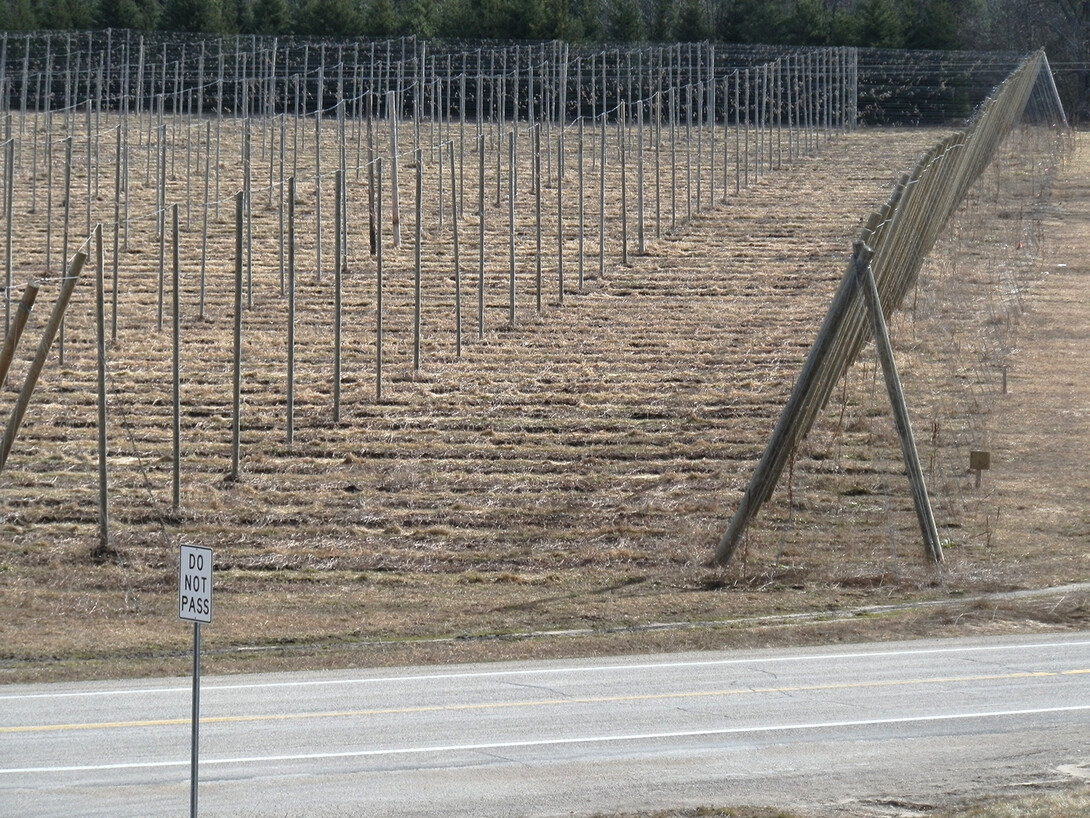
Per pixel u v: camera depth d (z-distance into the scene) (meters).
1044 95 190.75
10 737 39.88
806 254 128.25
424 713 42.03
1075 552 65.44
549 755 37.47
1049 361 100.12
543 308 112.12
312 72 197.25
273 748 38.44
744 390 92.88
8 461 80.44
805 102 196.00
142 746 38.81
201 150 174.00
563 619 57.03
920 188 80.69
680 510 73.44
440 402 90.81
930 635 52.06
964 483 76.75
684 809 32.75
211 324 107.50
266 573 65.62
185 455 82.06
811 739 38.66
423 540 70.44
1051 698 42.62
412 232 135.25
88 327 105.44
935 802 33.28
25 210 142.25
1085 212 151.50
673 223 137.12
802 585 61.66
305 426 86.75
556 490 77.19
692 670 47.25
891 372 63.88
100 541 68.31
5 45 174.75
